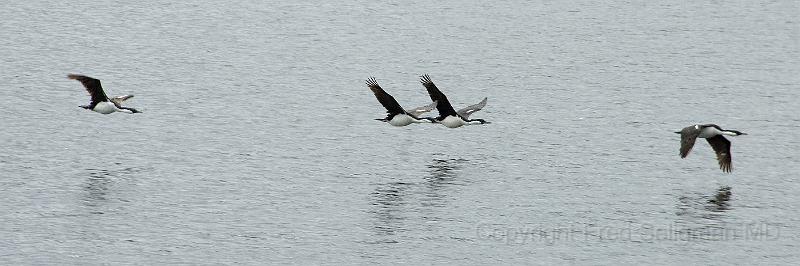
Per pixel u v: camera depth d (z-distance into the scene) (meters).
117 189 63.00
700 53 96.06
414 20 106.25
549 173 66.94
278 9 108.88
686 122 77.44
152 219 58.88
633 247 56.31
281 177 65.50
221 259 54.31
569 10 110.69
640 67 91.50
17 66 87.50
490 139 73.00
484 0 114.06
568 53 95.69
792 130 75.75
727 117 78.69
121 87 83.88
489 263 54.25
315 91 83.81
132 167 66.81
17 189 62.53
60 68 87.75
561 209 61.25
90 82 54.88
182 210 60.19
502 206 61.56
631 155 70.31
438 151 70.56
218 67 89.62
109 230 57.38
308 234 57.34
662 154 70.44
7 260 53.66
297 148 70.69
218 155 69.19
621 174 66.88
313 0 112.44
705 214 60.72
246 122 75.88
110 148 70.00
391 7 110.69
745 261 54.97
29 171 65.44
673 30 103.62
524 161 69.06
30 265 53.25
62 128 73.31
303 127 74.94
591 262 54.47
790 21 107.31
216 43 96.81
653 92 84.44
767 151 71.12
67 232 57.00
